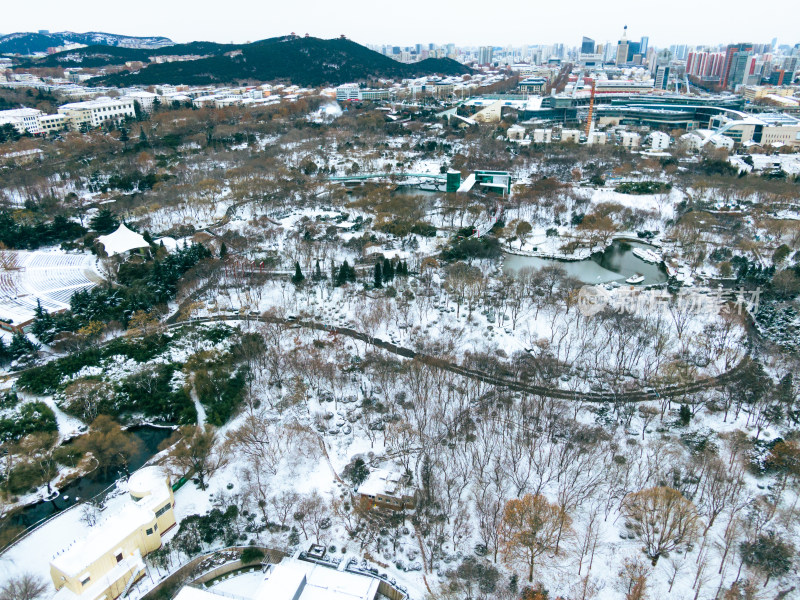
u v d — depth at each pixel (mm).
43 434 190250
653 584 147625
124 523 154375
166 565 155875
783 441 185125
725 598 140000
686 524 150250
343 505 175000
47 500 178750
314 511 170125
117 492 179500
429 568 153875
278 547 161000
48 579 148750
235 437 192875
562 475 181125
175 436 194500
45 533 164375
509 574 151625
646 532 155625
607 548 158250
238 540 164500
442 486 177125
